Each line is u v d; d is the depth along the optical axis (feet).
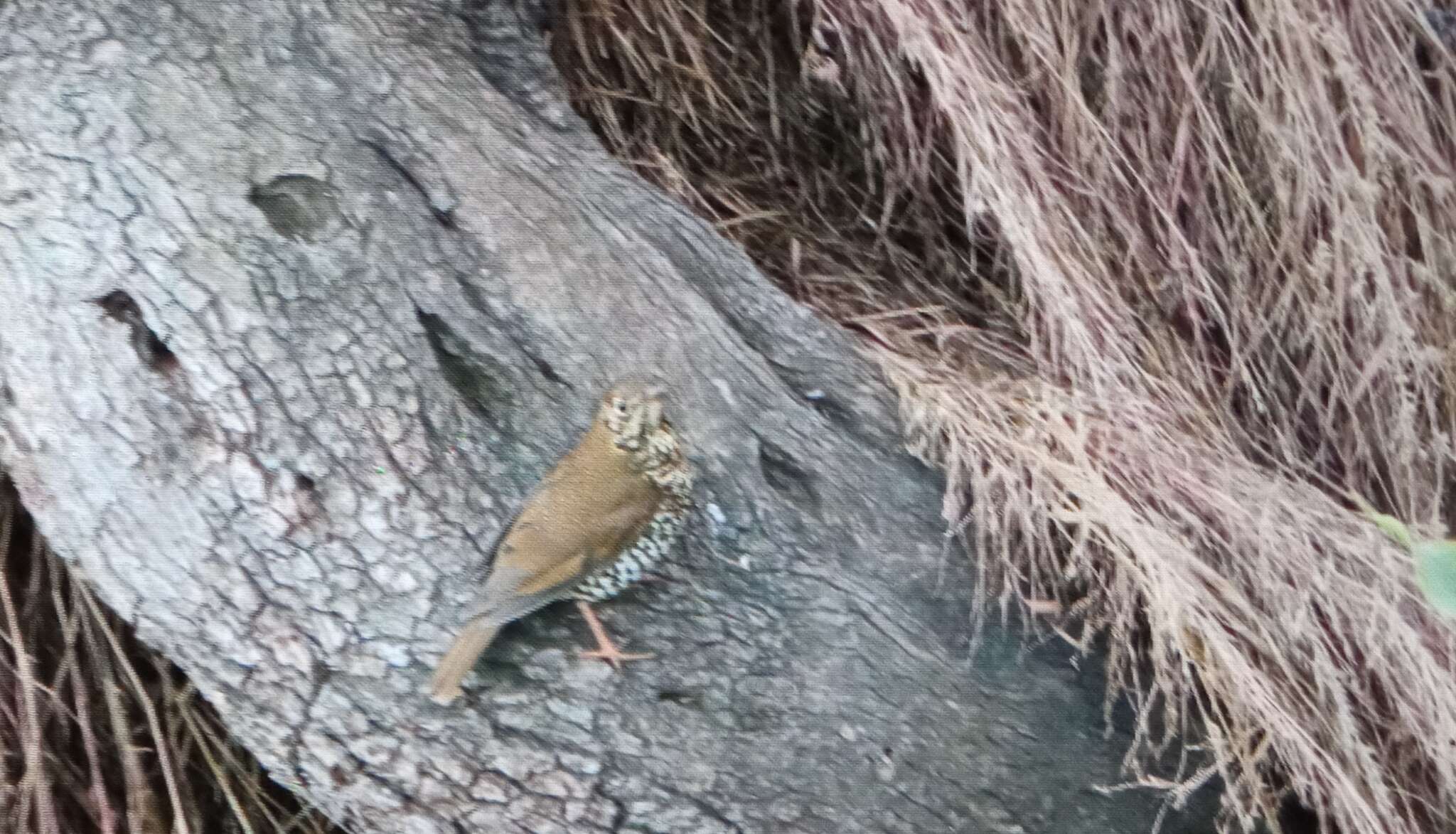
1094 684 6.90
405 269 6.60
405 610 6.42
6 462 6.55
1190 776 6.96
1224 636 6.82
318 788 6.52
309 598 6.41
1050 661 6.88
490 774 6.48
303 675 6.43
